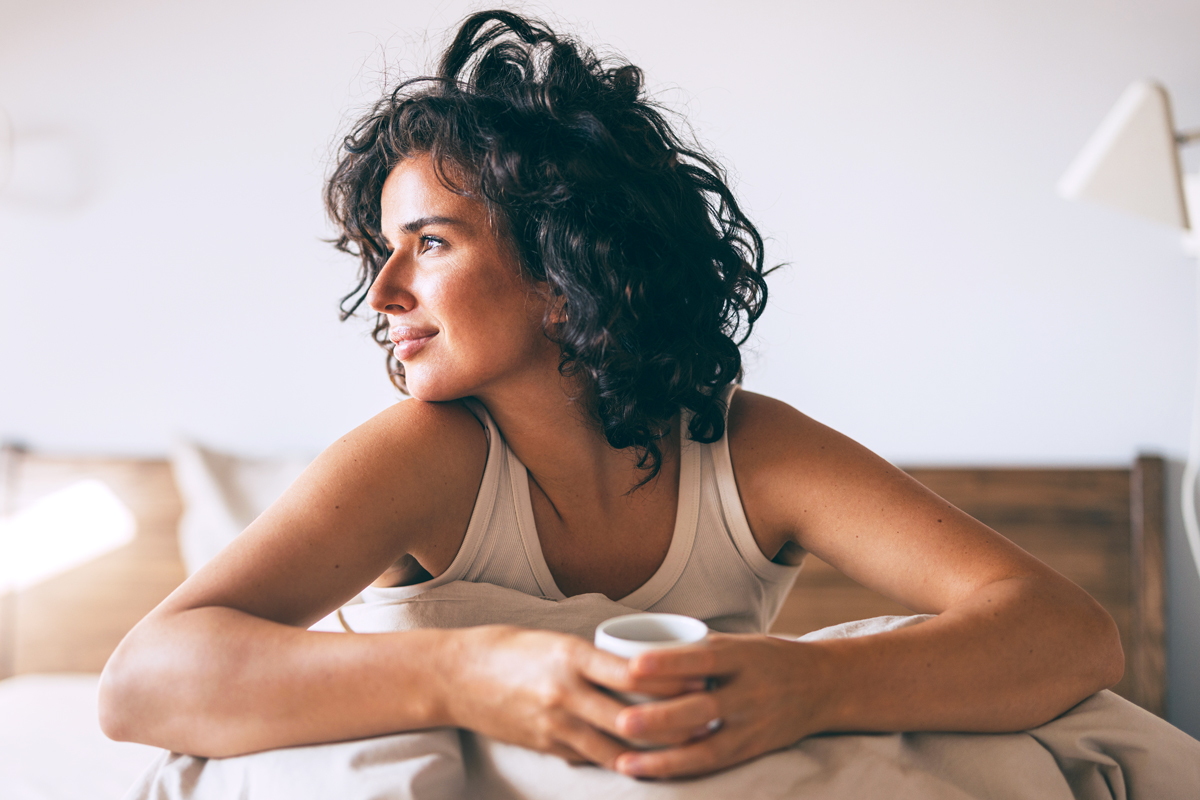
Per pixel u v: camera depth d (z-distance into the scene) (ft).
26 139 6.33
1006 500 5.56
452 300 2.17
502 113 2.24
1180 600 5.43
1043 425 5.66
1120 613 5.42
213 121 6.24
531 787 1.64
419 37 6.04
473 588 2.21
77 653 6.01
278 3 6.16
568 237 2.21
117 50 6.28
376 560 2.13
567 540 2.47
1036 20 5.62
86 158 6.31
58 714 4.59
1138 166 4.59
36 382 6.37
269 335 6.23
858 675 1.72
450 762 1.71
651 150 2.41
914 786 1.71
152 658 1.80
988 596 1.96
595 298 2.21
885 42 5.76
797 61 5.83
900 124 5.76
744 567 2.44
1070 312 5.63
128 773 3.81
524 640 1.64
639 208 2.28
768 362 5.89
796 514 2.35
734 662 1.56
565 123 2.23
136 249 6.31
